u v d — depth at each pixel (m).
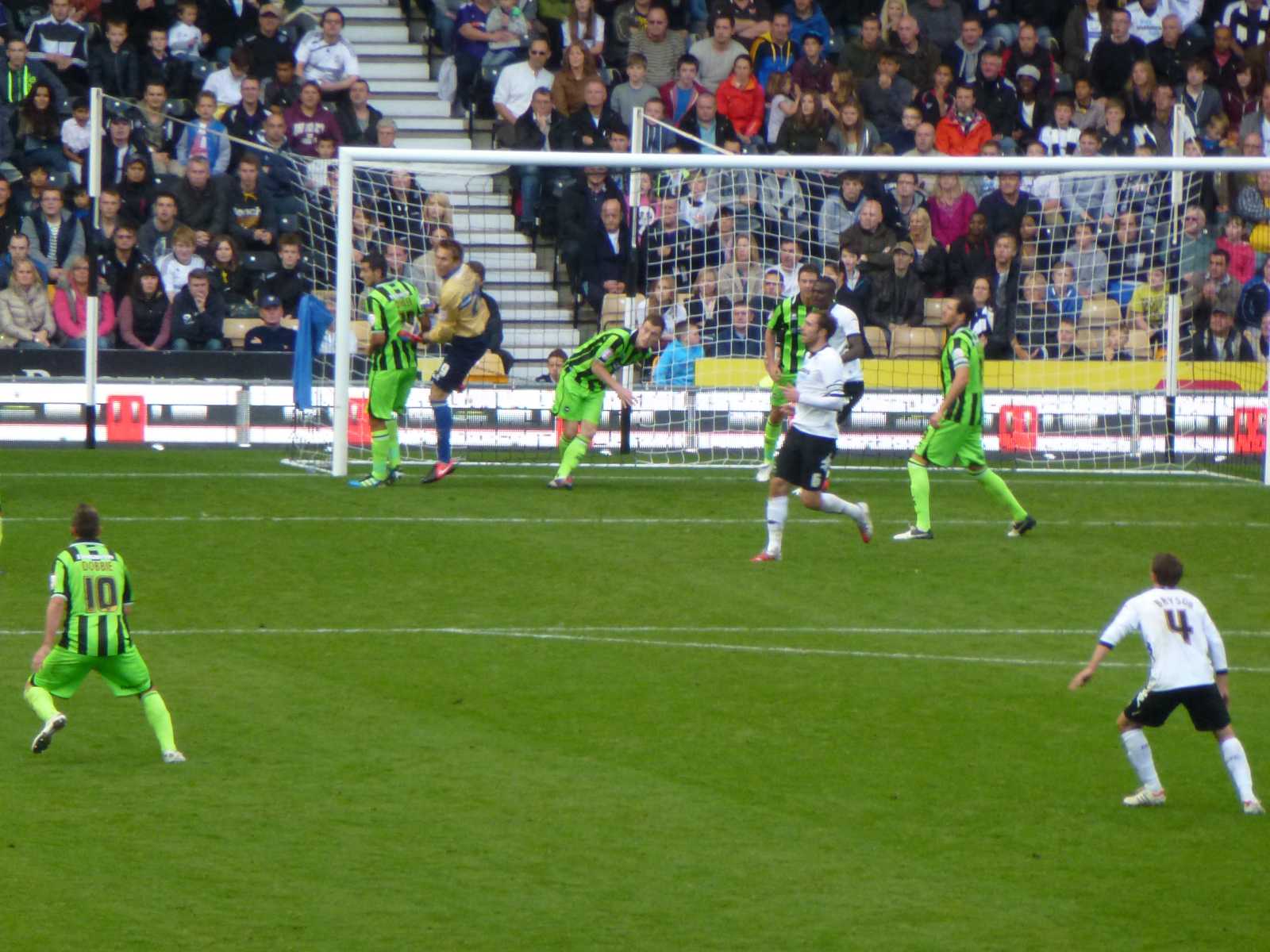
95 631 36.84
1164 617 34.78
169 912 29.08
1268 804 35.62
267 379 82.69
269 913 29.14
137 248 85.19
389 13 106.19
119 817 33.81
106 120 91.62
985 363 84.69
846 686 44.66
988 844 33.09
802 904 29.92
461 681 44.34
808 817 34.50
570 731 40.22
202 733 39.59
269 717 40.91
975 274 88.12
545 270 94.19
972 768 37.97
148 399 81.12
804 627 50.78
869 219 87.38
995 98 101.69
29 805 34.38
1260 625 51.75
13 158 89.81
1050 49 106.75
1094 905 30.02
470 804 35.03
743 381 83.44
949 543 62.84
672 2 103.81
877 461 83.12
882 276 86.56
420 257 90.56
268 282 87.31
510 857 32.03
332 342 84.69
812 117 94.94
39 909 29.08
